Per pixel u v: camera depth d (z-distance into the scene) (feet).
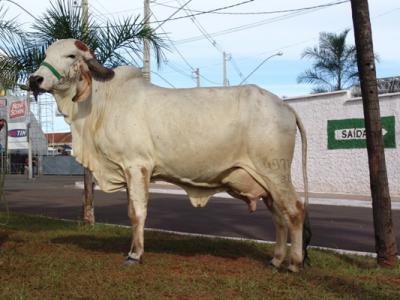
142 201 21.81
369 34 23.47
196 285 19.40
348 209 56.08
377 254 24.13
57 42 22.43
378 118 23.54
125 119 21.72
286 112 21.21
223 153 21.18
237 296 18.22
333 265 24.17
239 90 21.57
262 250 27.73
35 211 52.16
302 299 18.03
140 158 21.74
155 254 25.54
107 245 28.19
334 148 71.20
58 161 162.71
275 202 21.17
